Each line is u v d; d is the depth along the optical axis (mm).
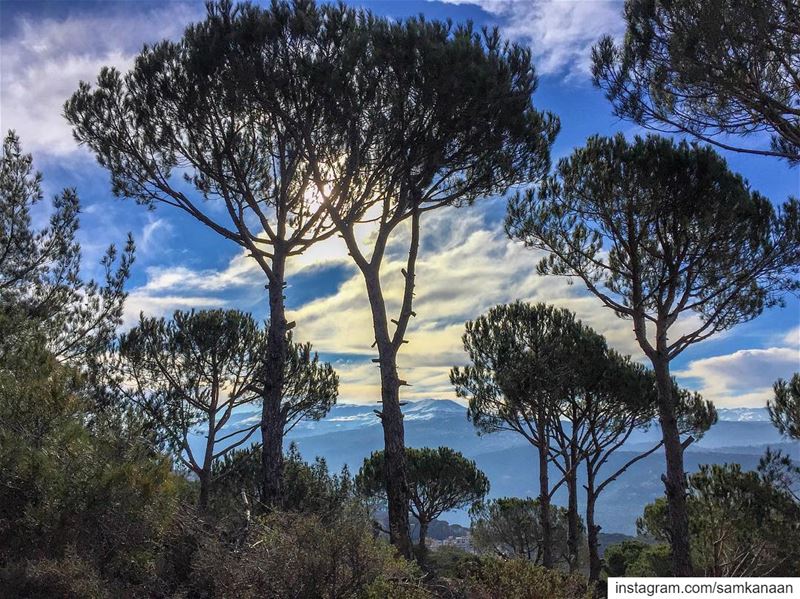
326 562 5371
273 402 10594
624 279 12344
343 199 10555
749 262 11297
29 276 11180
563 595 5602
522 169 11648
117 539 5410
